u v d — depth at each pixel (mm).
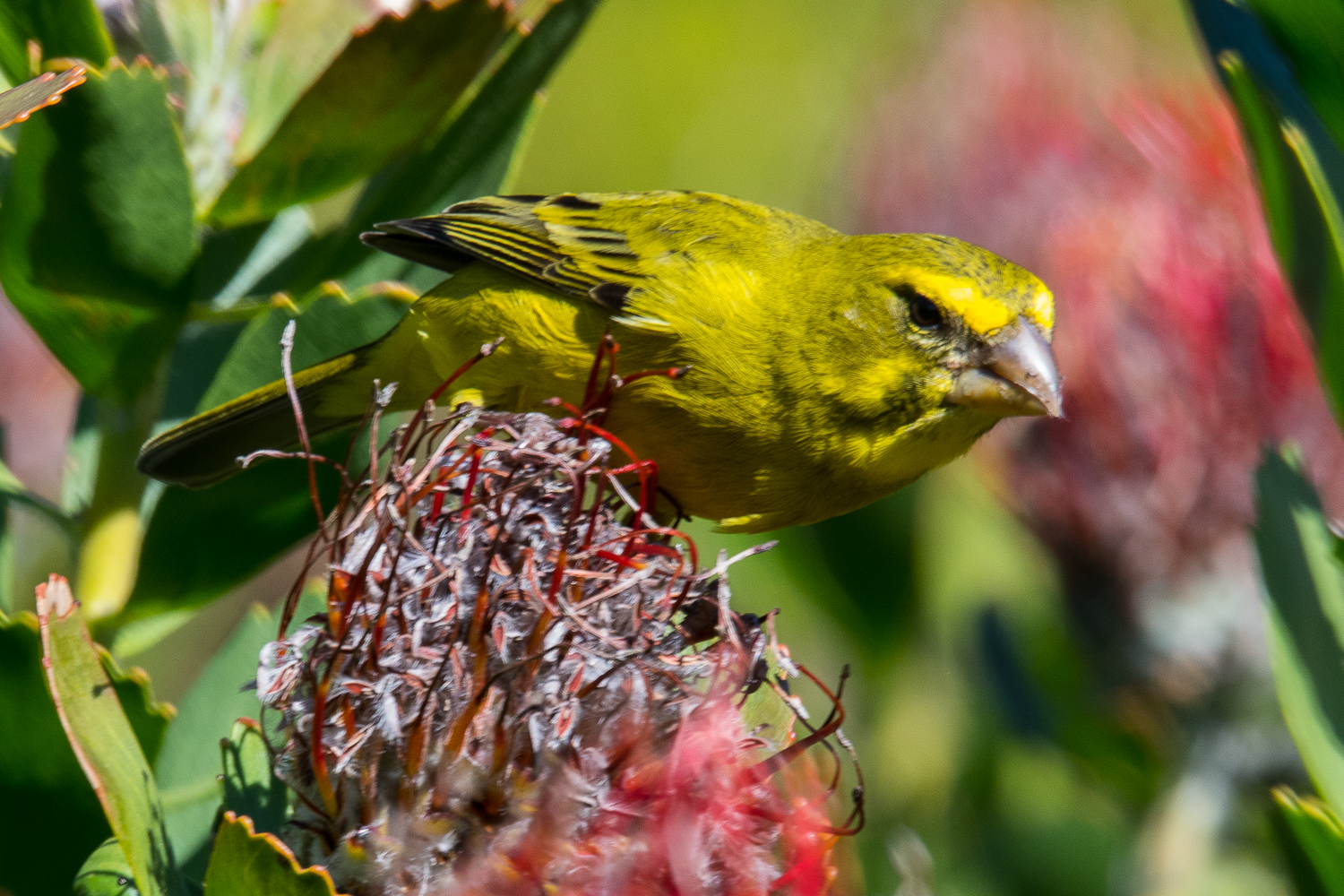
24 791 6254
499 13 6602
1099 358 11172
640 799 5320
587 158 18031
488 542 5551
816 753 9312
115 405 7363
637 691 5410
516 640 5371
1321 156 6828
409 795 5215
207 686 7121
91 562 7426
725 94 18156
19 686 6020
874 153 14008
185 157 6449
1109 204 11828
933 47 14344
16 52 6703
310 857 5320
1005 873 10883
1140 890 10672
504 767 5258
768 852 5500
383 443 7594
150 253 6609
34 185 6305
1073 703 11195
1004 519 12047
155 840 5285
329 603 5441
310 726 5305
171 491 7242
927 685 11859
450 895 5168
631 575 5582
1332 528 7168
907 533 11461
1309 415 10984
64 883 6336
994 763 11305
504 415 6012
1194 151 11664
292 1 7793
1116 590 11164
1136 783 11062
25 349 13195
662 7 18156
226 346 8281
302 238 8406
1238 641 10906
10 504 7855
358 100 6793
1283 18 6762
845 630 11500
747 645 5852
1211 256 11289
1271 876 10688
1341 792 6668
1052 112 13125
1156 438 11047
